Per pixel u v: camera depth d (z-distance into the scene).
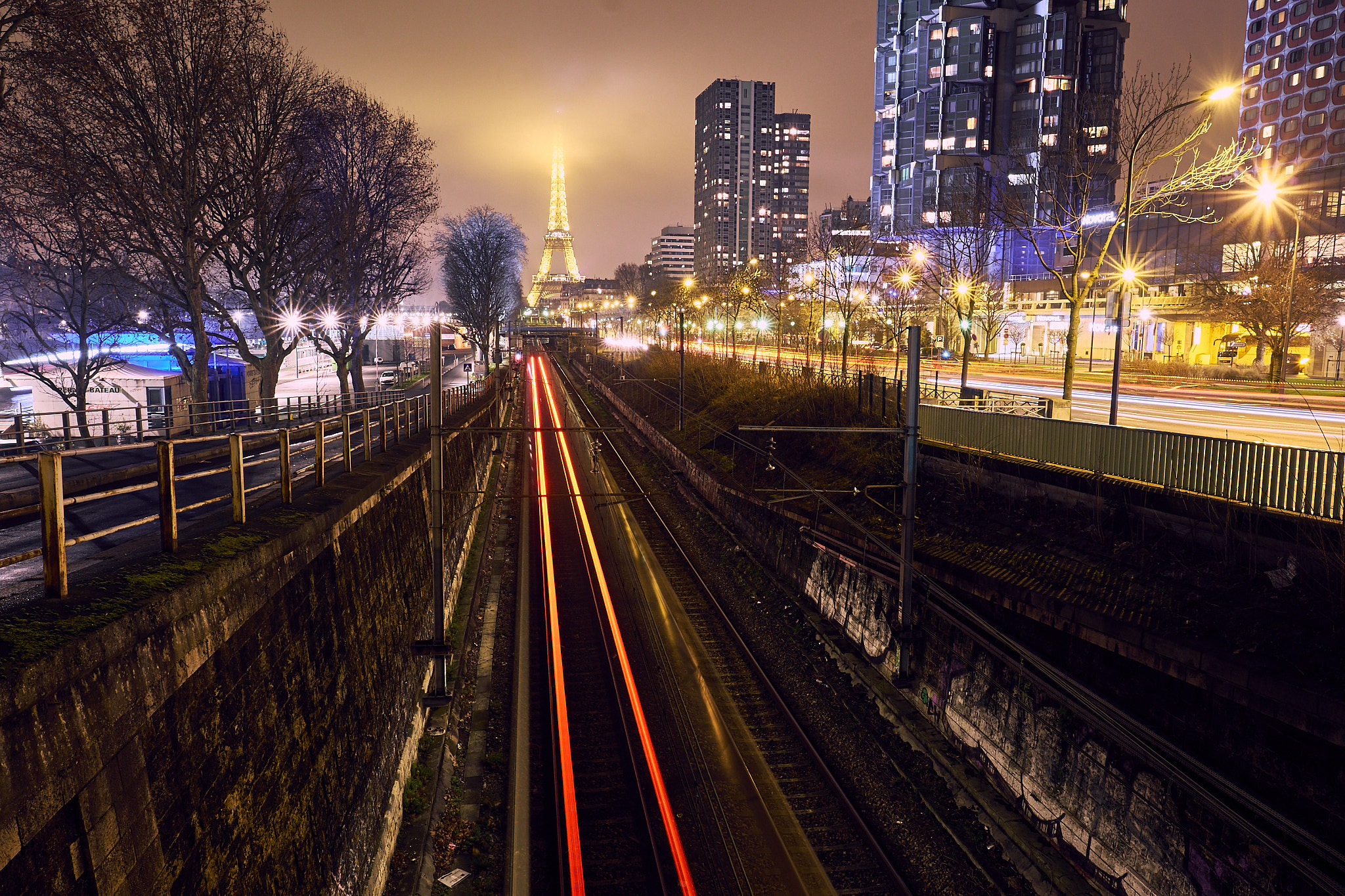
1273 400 34.41
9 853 3.87
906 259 74.62
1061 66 106.06
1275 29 95.50
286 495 10.73
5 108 22.47
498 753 15.08
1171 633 10.95
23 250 31.36
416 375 84.75
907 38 117.25
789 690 17.80
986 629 14.12
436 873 11.55
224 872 6.37
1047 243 85.75
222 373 45.81
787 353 76.50
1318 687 8.91
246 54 29.28
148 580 6.17
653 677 18.50
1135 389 40.66
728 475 34.62
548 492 40.50
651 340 128.38
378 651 12.69
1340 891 7.84
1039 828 12.48
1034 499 17.72
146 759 5.40
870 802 13.53
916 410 15.77
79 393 34.72
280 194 34.47
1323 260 48.31
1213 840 9.45
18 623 4.90
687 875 11.72
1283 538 11.57
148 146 27.36
